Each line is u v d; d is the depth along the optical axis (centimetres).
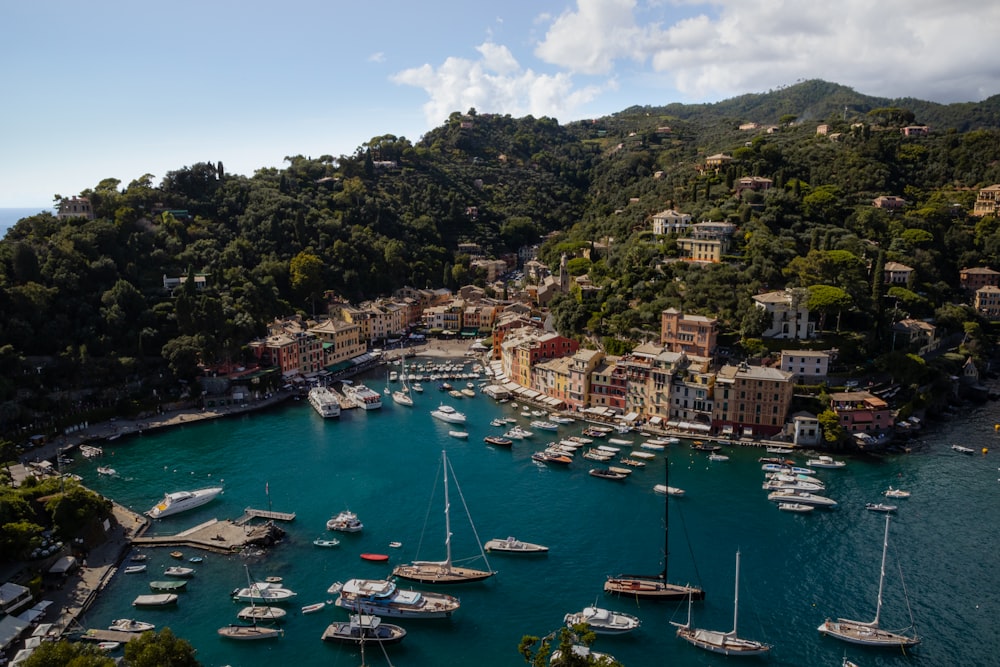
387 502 14200
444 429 18900
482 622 10262
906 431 17800
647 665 9375
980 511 13638
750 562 11838
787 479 14875
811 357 18912
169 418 19275
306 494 14588
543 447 17450
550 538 12681
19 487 12988
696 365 19038
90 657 7800
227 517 13500
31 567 10900
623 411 19838
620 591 10831
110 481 15175
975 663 9406
